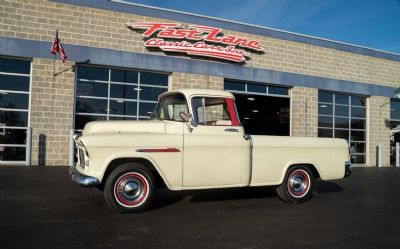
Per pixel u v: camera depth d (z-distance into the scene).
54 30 13.81
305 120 18.92
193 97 7.17
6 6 13.22
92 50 14.32
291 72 18.55
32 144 13.48
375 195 9.36
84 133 7.05
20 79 13.68
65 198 7.75
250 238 5.34
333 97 20.27
